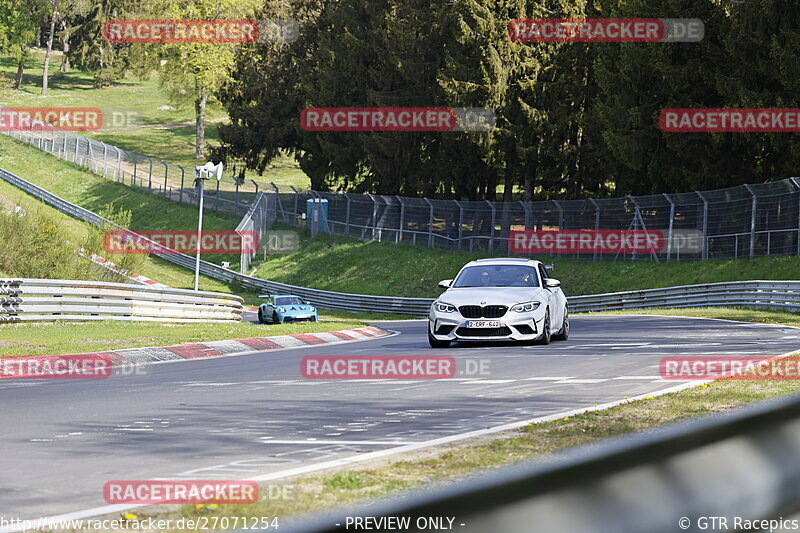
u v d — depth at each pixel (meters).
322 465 21.98
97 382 49.31
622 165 191.50
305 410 34.75
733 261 152.62
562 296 73.38
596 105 184.88
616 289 164.88
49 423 32.22
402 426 29.84
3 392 44.28
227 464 23.25
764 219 149.88
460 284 69.88
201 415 33.84
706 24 170.38
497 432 26.42
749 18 158.75
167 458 24.41
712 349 59.38
